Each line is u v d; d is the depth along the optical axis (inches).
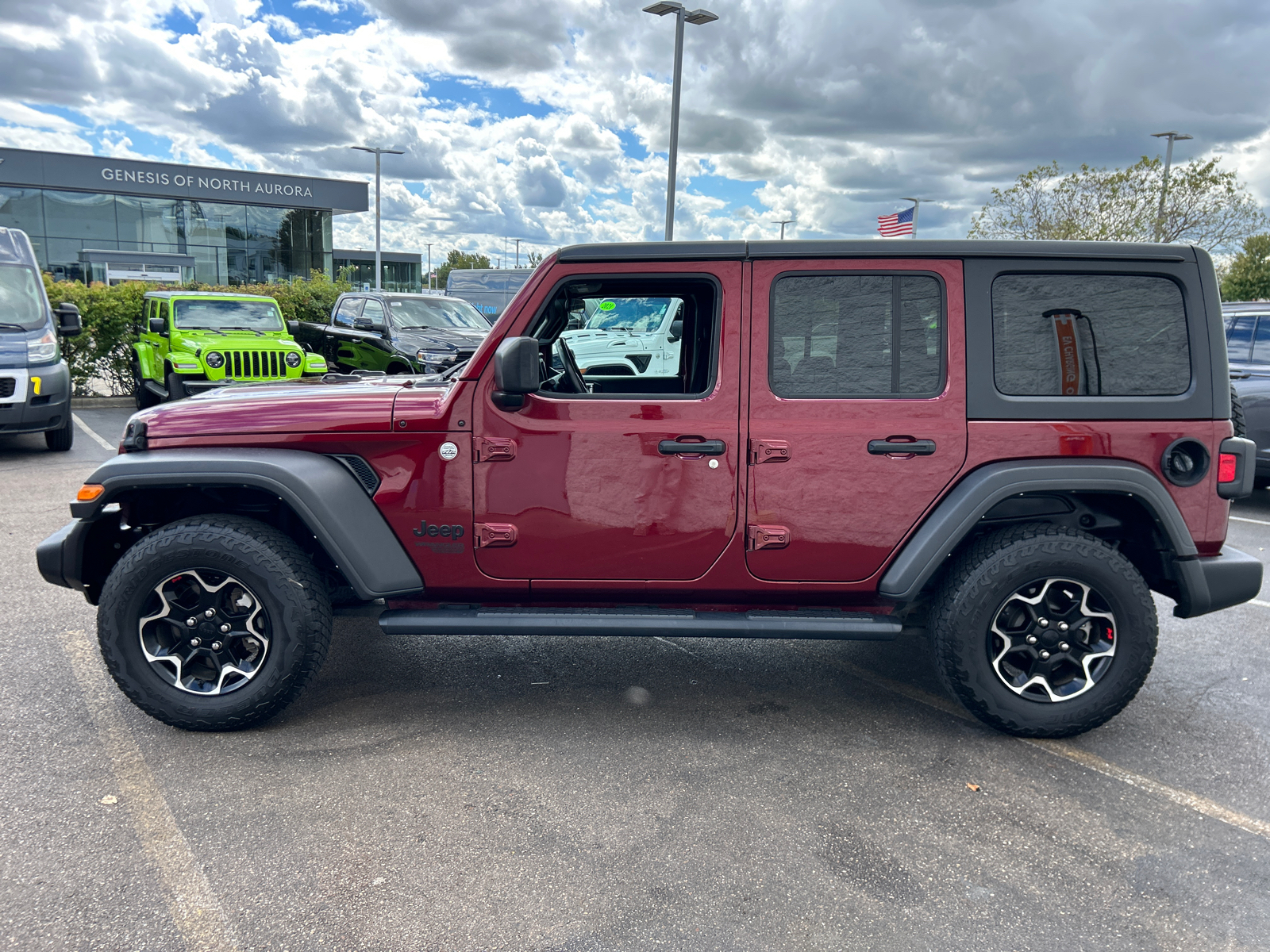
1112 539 138.5
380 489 127.0
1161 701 148.3
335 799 112.3
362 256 2716.5
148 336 513.7
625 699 146.5
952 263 124.6
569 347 134.3
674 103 652.1
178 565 123.0
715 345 125.6
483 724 135.4
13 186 1445.6
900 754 127.7
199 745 126.1
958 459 125.0
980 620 125.3
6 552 225.0
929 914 91.8
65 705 138.2
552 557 128.1
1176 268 124.6
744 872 98.4
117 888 93.5
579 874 97.5
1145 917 92.0
